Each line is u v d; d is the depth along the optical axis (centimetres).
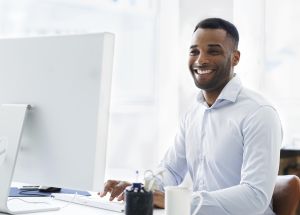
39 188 175
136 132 314
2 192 132
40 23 299
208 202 139
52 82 130
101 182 125
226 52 181
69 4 303
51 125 130
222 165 174
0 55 141
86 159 124
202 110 190
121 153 311
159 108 311
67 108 127
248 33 301
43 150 131
